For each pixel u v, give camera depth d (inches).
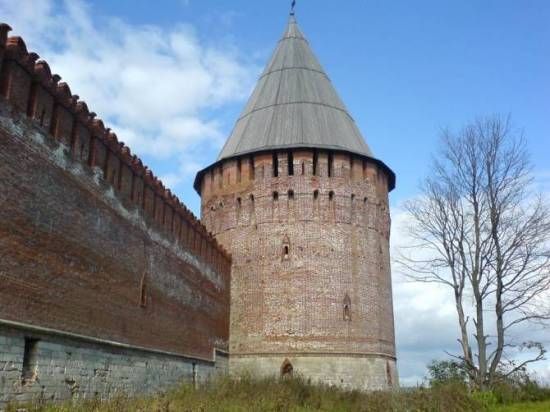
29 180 587.5
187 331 1061.1
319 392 992.2
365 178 1441.9
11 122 561.6
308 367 1256.8
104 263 747.4
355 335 1298.0
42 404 570.6
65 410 556.1
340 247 1350.9
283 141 1418.6
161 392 840.9
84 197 704.4
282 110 1491.1
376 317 1343.5
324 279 1318.9
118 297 782.5
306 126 1441.9
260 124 1491.1
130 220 839.1
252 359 1299.2
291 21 1705.2
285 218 1365.7
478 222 1067.9
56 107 652.7
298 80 1551.4
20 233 565.9
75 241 675.4
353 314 1310.3
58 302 628.4
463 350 1030.4
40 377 585.0
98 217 738.2
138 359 836.6
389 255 1485.0
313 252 1336.1
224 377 1028.5
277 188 1387.8
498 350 1007.6
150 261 906.1
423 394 865.5
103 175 761.0
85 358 681.6
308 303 1301.7
